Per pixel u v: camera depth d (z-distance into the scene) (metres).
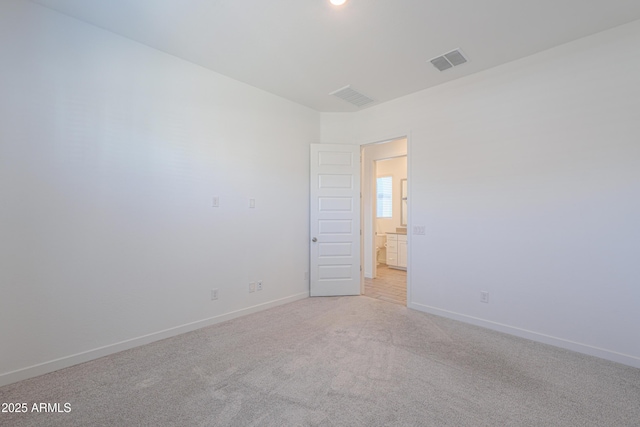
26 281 2.08
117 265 2.50
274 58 2.89
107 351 2.43
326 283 4.23
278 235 3.81
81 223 2.32
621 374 2.14
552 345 2.62
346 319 3.28
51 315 2.18
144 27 2.42
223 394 1.88
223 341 2.69
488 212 3.04
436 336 2.81
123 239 2.53
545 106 2.70
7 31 2.03
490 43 2.60
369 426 1.59
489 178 3.03
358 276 4.30
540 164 2.72
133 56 2.61
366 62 2.95
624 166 2.31
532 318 2.75
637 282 2.25
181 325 2.88
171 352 2.48
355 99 3.89
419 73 3.16
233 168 3.33
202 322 3.04
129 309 2.56
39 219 2.13
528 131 2.79
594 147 2.44
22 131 2.07
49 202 2.18
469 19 2.29
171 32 2.48
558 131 2.62
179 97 2.90
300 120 4.10
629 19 2.27
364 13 2.22
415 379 2.05
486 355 2.42
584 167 2.49
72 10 2.20
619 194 2.33
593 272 2.45
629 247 2.29
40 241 2.14
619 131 2.34
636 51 2.27
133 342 2.57
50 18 2.19
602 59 2.42
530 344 2.65
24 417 1.67
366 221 5.57
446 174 3.37
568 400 1.83
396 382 2.02
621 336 2.31
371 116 4.15
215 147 3.17
